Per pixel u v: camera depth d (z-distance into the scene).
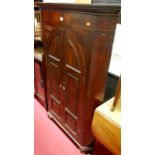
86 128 1.82
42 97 2.70
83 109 1.71
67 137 2.20
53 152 1.98
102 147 1.82
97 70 1.53
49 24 1.79
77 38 1.47
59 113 2.22
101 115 1.44
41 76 2.48
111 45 1.49
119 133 1.32
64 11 1.50
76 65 1.60
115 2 1.57
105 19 1.32
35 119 2.50
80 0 1.87
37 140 2.14
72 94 1.80
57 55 1.84
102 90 1.71
